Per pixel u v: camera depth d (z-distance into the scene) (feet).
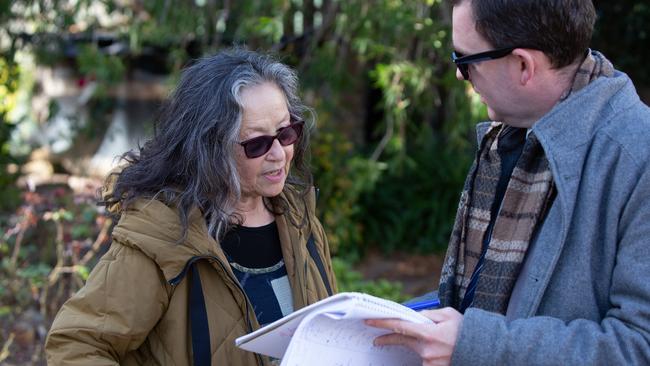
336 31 19.08
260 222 6.54
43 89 28.58
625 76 5.20
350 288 14.44
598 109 5.00
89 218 16.24
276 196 6.60
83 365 5.62
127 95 26.53
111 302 5.72
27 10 22.24
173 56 20.43
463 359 4.83
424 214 26.35
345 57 20.99
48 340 5.76
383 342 5.14
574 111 4.99
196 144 5.83
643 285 4.59
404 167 24.47
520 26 4.89
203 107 5.87
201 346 5.79
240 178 6.08
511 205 5.42
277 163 6.06
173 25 19.66
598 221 4.87
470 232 6.05
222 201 5.94
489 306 5.34
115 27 22.00
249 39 20.47
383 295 14.25
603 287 4.90
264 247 6.49
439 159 26.32
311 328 4.83
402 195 26.25
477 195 6.05
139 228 5.75
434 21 17.15
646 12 24.16
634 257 4.68
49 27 22.17
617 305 4.76
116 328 5.69
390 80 17.83
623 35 24.79
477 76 5.26
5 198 23.17
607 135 4.92
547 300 5.03
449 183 26.12
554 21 4.86
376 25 17.54
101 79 20.13
